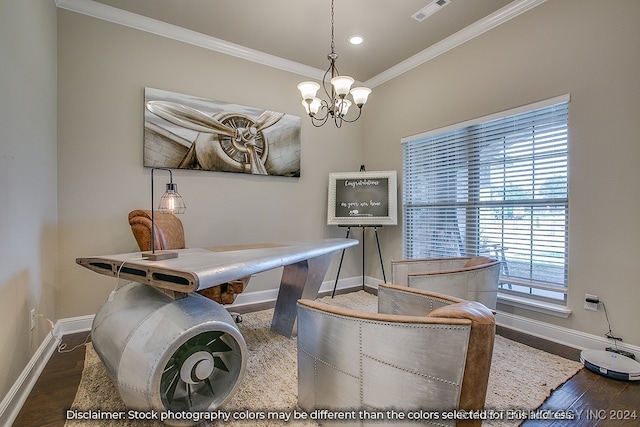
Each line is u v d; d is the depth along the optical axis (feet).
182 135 10.09
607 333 7.33
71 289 8.61
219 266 4.61
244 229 11.34
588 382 6.16
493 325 3.53
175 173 10.08
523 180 9.00
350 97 14.05
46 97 7.47
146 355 4.29
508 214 9.37
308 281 8.28
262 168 11.60
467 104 10.34
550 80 8.31
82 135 8.73
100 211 8.96
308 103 7.97
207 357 4.82
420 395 3.66
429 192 11.80
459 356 3.46
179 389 4.84
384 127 13.53
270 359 7.06
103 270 5.44
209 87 10.69
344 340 4.22
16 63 5.64
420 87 11.94
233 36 10.41
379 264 13.85
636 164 6.91
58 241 8.41
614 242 7.23
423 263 9.20
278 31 10.13
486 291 7.88
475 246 10.26
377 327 3.90
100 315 5.46
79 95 8.69
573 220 7.89
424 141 11.97
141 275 4.82
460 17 9.41
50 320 7.69
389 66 12.62
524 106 8.85
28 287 6.17
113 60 9.16
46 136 7.47
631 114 6.98
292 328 8.32
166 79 9.94
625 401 5.57
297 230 12.59
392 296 6.35
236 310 10.65
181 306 4.71
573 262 7.90
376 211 12.62
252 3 8.74
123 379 4.44
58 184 8.39
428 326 3.57
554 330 8.23
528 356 7.29
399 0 8.63
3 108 5.08
